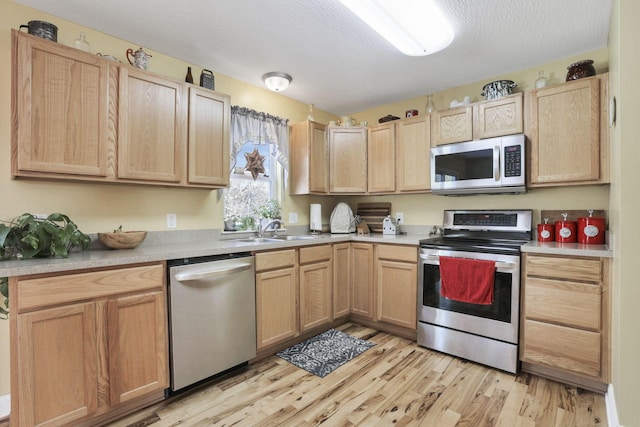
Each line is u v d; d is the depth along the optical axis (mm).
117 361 1649
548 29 2102
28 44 1644
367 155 3381
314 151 3270
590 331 1911
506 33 2148
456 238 2805
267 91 3178
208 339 2004
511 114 2461
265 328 2357
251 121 2953
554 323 2037
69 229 1688
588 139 2156
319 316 2814
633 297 1478
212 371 2021
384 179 3250
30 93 1650
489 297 2242
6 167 1784
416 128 3025
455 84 3041
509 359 2174
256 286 2307
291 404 1820
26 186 1849
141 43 2295
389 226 3289
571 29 2102
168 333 1850
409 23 1977
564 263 2000
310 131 3236
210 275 1971
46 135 1700
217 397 1896
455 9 1881
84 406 1549
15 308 1381
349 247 3143
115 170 1942
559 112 2270
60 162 1742
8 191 1792
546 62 2590
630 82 1498
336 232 3531
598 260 1884
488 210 2824
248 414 1731
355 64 2623
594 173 2131
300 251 2645
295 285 2598
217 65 2639
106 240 1956
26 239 1553
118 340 1653
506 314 2195
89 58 1845
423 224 3320
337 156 3379
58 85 1737
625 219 1500
